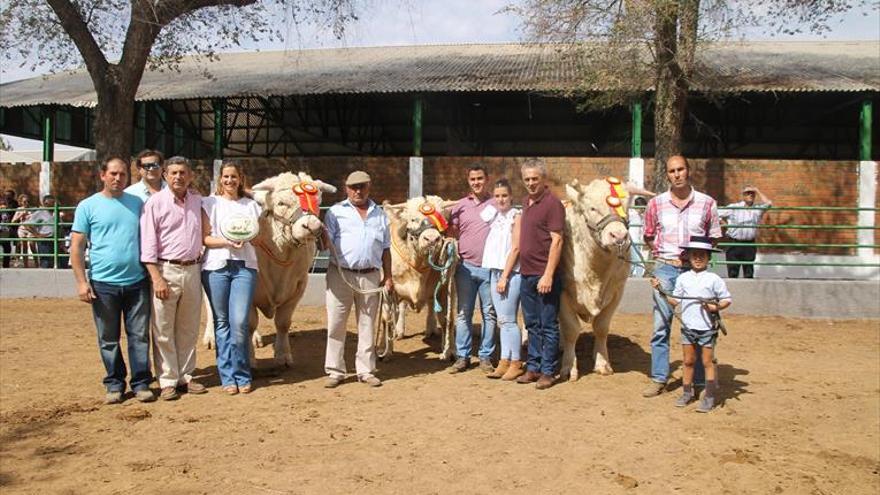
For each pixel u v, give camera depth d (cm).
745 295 1224
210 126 2705
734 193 1855
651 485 510
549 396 725
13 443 588
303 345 978
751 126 2420
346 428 624
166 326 703
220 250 721
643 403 702
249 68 2428
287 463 545
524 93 2078
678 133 1588
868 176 1809
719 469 538
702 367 712
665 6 1415
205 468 534
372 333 766
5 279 1462
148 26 1684
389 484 508
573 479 519
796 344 1004
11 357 907
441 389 751
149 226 683
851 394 745
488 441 594
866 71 1944
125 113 1725
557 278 748
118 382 708
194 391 726
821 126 2398
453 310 882
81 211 679
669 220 701
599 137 2477
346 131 2628
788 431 625
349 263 739
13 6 1650
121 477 518
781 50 2378
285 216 744
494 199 807
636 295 1241
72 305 1357
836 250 1831
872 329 1119
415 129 1966
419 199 848
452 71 2092
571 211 770
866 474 532
